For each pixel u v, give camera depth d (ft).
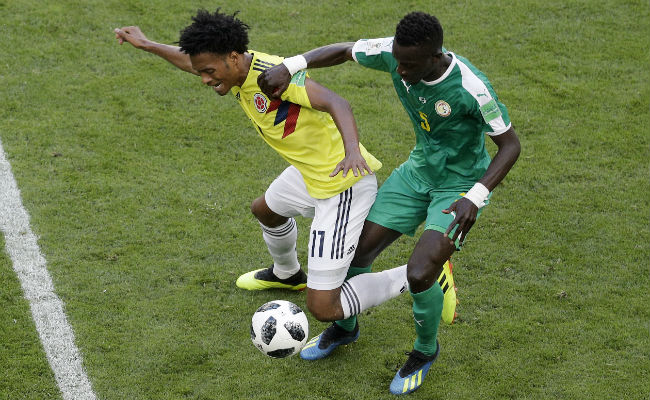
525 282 68.95
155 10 110.63
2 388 56.44
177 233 74.38
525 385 58.03
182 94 95.81
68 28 105.91
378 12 111.55
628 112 93.76
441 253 53.78
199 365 59.52
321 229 57.06
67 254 70.85
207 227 75.36
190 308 65.31
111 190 79.71
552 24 109.19
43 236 72.95
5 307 64.18
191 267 70.23
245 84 54.90
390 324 64.59
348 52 56.59
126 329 62.64
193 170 83.46
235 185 81.51
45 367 58.49
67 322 62.95
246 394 57.00
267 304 56.18
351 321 60.39
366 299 57.06
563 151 87.45
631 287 68.13
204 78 54.03
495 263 71.36
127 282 67.82
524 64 101.96
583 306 65.98
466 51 104.27
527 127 91.30
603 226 76.13
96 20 107.76
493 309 65.82
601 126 91.50
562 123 92.02
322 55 56.34
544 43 105.70
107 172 82.33
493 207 78.95
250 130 90.43
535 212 78.23
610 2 113.39
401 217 58.03
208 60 53.01
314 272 56.65
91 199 78.28
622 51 104.12
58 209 76.59
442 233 54.19
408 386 57.26
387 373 59.47
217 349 61.11
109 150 85.76
